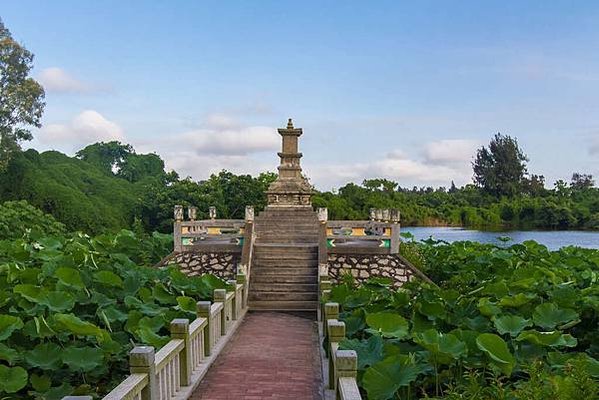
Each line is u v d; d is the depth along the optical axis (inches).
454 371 298.8
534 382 221.0
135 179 2625.5
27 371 325.4
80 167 2178.9
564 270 548.7
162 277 507.5
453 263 685.9
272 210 858.8
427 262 720.3
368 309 392.8
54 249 588.1
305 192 884.0
